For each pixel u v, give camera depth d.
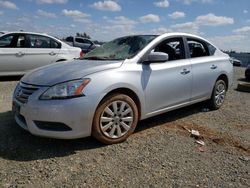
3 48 9.17
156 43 4.84
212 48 6.27
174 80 4.96
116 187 3.07
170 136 4.65
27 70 9.66
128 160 3.70
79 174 3.29
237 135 4.89
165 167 3.57
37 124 3.74
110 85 3.93
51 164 3.49
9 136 4.27
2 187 2.96
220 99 6.48
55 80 3.78
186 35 5.59
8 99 6.65
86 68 4.03
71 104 3.63
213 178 3.37
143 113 4.52
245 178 3.41
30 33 9.73
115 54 4.75
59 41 10.30
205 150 4.17
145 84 4.44
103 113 3.96
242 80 15.05
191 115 5.96
